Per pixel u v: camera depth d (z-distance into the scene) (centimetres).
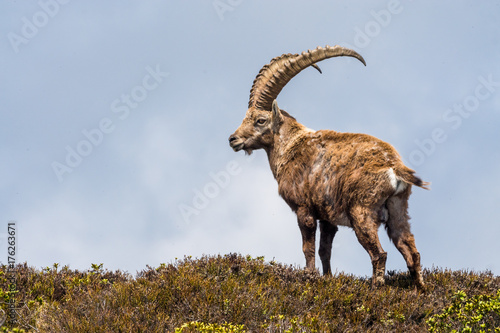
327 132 3428
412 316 2847
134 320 2627
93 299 2800
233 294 2823
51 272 3198
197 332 2406
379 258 3034
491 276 3325
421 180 2964
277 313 2777
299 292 3009
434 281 3216
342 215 3222
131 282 3028
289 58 3816
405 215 3098
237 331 2414
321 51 3712
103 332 2502
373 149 3145
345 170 3186
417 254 3047
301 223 3406
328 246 3472
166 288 2891
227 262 3266
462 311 2784
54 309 2769
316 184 3338
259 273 3206
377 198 3048
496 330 2462
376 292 2984
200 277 3025
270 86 3750
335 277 3198
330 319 2802
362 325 2786
